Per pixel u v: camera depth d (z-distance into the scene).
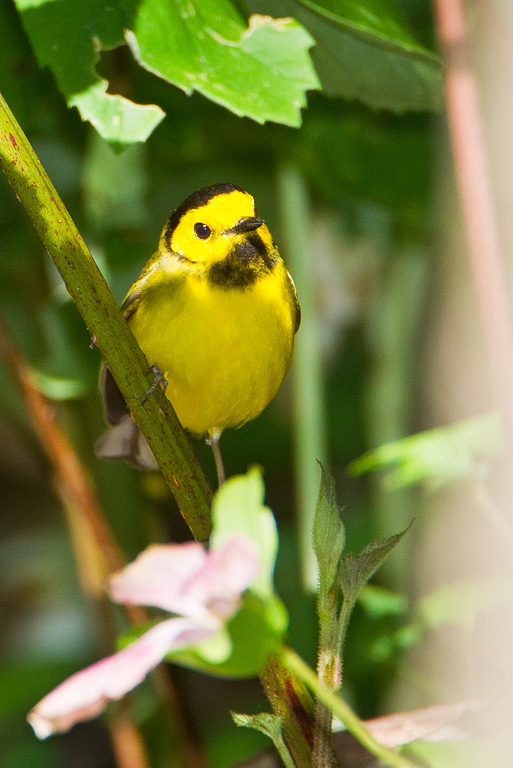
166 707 3.90
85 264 3.76
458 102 3.79
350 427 4.08
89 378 3.93
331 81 3.85
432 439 3.81
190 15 3.79
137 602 2.18
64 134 3.94
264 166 3.97
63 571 4.07
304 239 3.93
